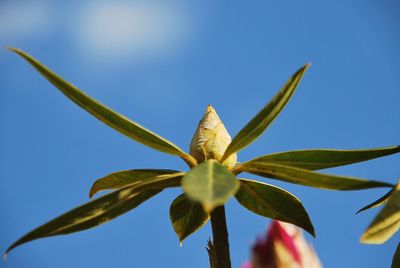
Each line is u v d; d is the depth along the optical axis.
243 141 0.45
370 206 0.47
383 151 0.45
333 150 0.45
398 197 0.39
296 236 0.35
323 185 0.43
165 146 0.46
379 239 0.38
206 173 0.39
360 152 0.45
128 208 0.45
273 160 0.46
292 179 0.45
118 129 0.46
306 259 0.35
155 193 0.46
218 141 0.47
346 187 0.42
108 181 0.48
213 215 0.45
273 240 0.35
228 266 0.44
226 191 0.36
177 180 0.46
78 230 0.43
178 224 0.50
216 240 0.45
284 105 0.44
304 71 0.42
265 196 0.47
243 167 0.46
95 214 0.43
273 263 0.35
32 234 0.41
